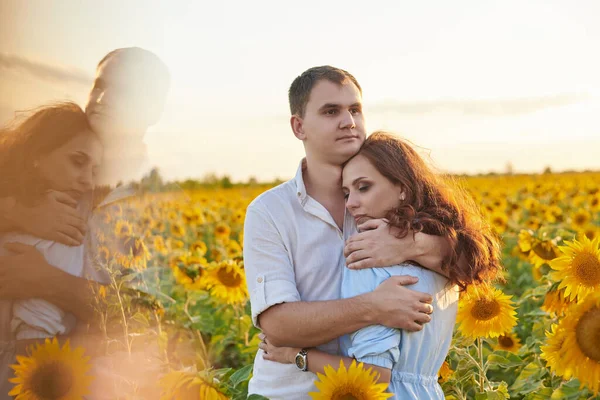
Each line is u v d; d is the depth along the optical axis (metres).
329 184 2.85
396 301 2.55
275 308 2.68
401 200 2.76
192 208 9.92
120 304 2.83
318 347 2.74
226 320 5.20
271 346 2.76
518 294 7.05
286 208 2.80
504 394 3.18
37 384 2.43
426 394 2.67
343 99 2.76
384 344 2.54
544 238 4.77
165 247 4.06
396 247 2.66
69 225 2.75
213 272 4.97
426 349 2.67
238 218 10.86
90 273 2.82
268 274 2.73
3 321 2.68
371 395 2.36
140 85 2.69
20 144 2.65
